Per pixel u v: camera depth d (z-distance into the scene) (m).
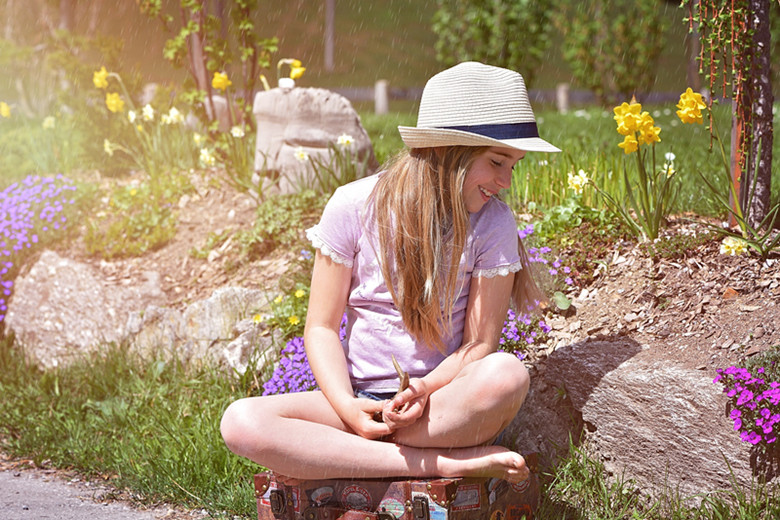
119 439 3.88
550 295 3.68
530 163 5.29
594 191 4.53
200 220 5.34
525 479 2.59
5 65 11.64
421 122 2.75
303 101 5.23
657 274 3.63
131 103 6.30
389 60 29.44
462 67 2.72
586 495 3.09
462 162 2.66
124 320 4.85
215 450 3.48
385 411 2.54
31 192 5.61
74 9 12.37
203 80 6.18
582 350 3.29
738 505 2.79
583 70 15.07
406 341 2.72
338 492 2.64
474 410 2.54
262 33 30.64
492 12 13.27
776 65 14.62
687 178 5.39
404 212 2.67
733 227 3.86
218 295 4.49
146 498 3.34
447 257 2.69
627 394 3.08
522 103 2.71
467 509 2.54
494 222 2.77
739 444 2.82
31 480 3.55
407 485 2.51
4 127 9.70
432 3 34.78
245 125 6.13
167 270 5.00
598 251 3.89
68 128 6.94
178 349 4.54
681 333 3.28
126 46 21.14
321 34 31.17
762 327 3.16
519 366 2.57
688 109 3.67
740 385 2.82
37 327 5.16
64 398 4.32
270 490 2.71
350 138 5.09
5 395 4.42
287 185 5.27
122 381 4.35
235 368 4.16
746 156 3.76
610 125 10.43
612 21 14.94
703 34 3.80
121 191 5.64
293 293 4.41
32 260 5.36
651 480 3.04
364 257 2.75
